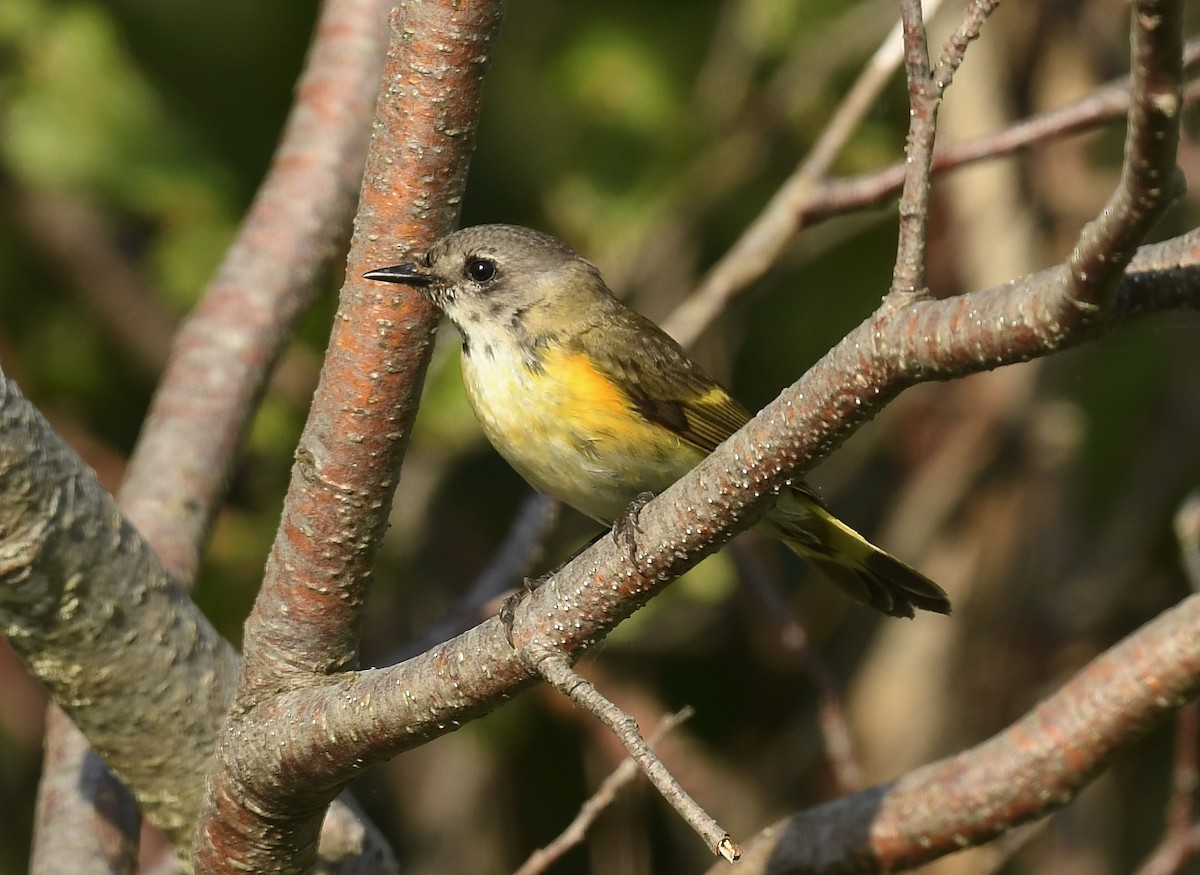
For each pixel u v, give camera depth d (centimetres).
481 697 562
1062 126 902
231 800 618
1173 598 1305
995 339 479
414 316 586
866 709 1266
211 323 898
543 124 1266
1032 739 725
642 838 1216
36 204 1279
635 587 552
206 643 685
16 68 1230
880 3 1212
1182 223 1241
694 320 980
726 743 1320
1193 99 780
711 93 1239
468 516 1340
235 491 1219
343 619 614
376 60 973
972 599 1273
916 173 502
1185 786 882
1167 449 1284
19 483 622
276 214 935
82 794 759
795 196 975
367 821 753
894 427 1328
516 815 1304
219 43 1306
